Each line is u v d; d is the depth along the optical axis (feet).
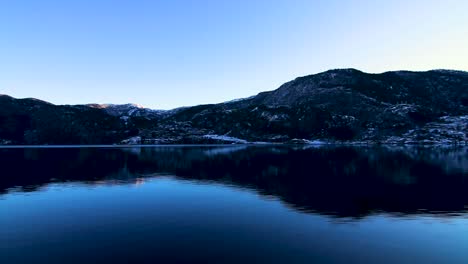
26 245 75.82
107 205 119.96
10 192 146.92
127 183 174.40
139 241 78.74
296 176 196.85
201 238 81.25
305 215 104.12
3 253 70.64
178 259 67.46
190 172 222.07
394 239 80.48
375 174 200.75
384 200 125.18
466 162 269.64
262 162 291.79
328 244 76.84
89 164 279.69
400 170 220.02
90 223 95.14
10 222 96.07
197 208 114.83
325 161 293.43
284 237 81.97
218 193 143.84
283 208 113.91
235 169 239.09
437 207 113.19
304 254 70.54
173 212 108.99
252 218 100.68
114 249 73.26
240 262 66.03
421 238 81.15
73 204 121.39
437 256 69.77
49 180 184.65
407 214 104.27
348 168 235.20
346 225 92.48
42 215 104.58
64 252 71.36
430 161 280.31
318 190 148.46
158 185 167.43
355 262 66.28
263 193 142.61
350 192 142.61
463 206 114.42
